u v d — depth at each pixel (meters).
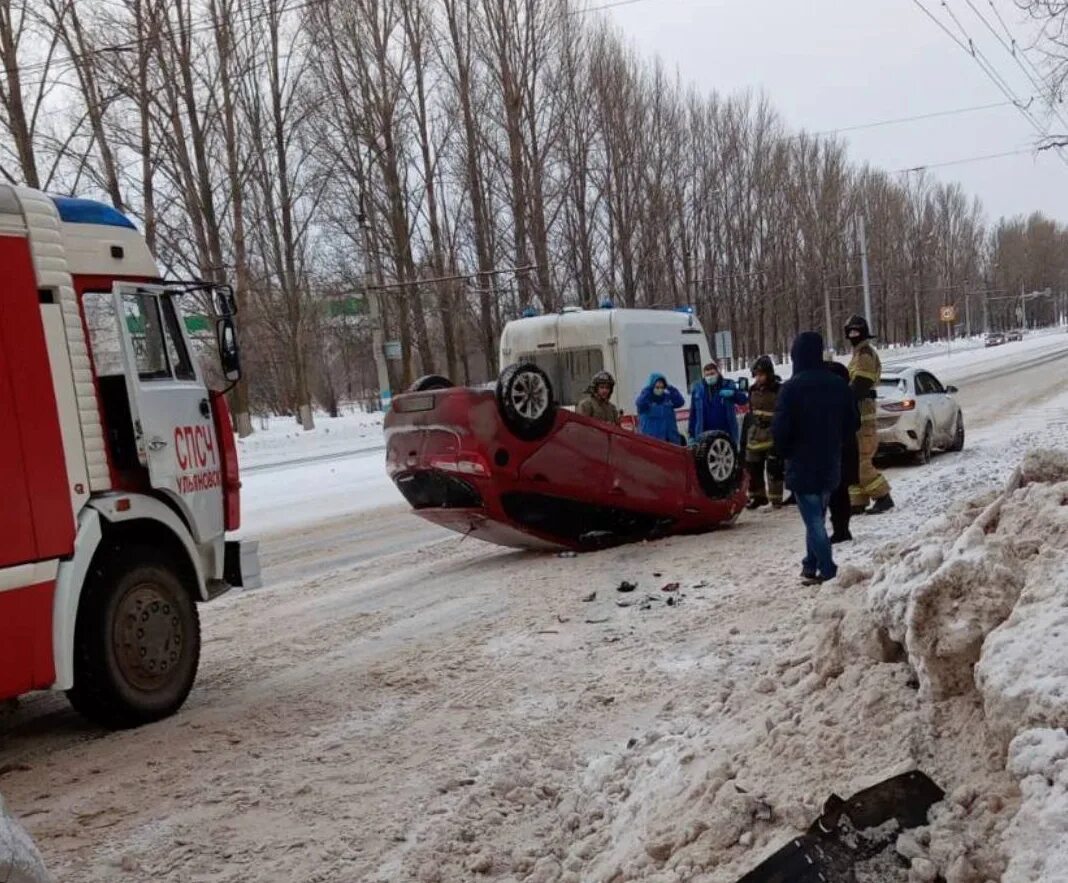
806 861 2.94
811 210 66.56
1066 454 4.22
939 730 3.28
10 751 5.55
